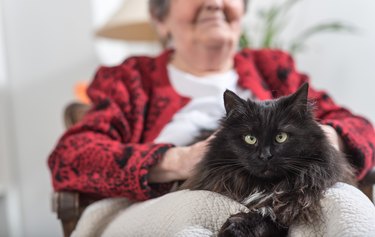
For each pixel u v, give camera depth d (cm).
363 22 236
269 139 87
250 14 257
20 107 254
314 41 250
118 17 211
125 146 112
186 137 129
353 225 71
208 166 94
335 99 247
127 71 141
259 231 77
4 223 245
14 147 256
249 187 90
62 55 252
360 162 109
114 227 102
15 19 250
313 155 87
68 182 114
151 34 224
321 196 81
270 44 223
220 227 80
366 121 127
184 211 83
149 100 141
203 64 147
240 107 92
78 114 150
